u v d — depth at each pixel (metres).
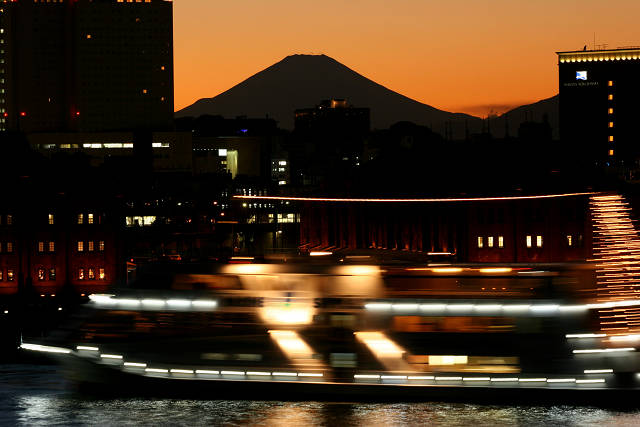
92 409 178.38
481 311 169.38
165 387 176.62
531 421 166.88
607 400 168.00
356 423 167.75
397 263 176.25
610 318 169.12
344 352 171.12
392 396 170.62
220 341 175.00
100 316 181.75
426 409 170.12
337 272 173.75
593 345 168.38
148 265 180.75
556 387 168.12
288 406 172.50
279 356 172.75
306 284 173.62
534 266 171.25
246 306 175.25
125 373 178.88
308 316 172.62
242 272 176.62
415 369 170.12
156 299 178.12
